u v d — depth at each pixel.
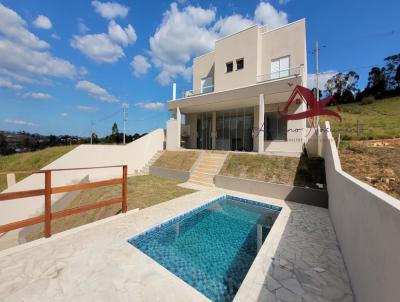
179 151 15.70
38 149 24.33
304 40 12.79
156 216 5.96
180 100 16.48
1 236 9.24
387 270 1.86
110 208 7.75
